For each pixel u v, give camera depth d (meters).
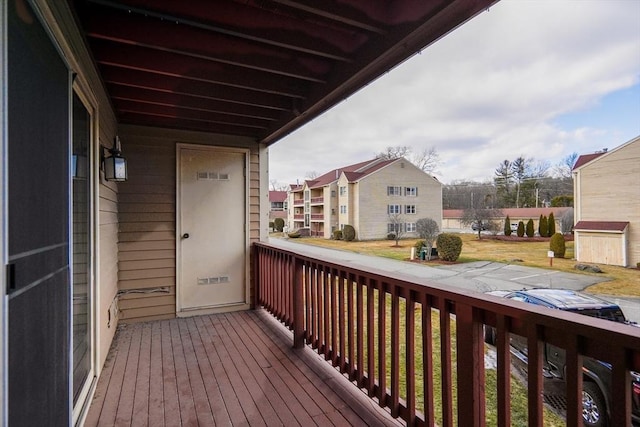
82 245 2.11
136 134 3.95
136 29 2.13
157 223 4.04
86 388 2.14
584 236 9.48
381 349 1.97
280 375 2.56
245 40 2.42
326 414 2.04
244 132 4.42
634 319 3.79
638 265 8.26
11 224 0.95
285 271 3.46
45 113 1.27
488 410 2.71
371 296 2.10
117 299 3.72
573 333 1.00
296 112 3.30
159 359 2.86
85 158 2.20
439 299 1.55
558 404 2.59
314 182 28.00
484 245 14.01
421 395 2.81
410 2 1.86
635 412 2.13
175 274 4.11
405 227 22.09
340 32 2.31
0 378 0.87
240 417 2.02
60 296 1.43
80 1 1.85
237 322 3.87
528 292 3.53
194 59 2.65
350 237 20.89
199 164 4.26
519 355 2.98
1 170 0.89
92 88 2.33
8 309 0.92
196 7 1.96
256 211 4.59
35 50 1.17
